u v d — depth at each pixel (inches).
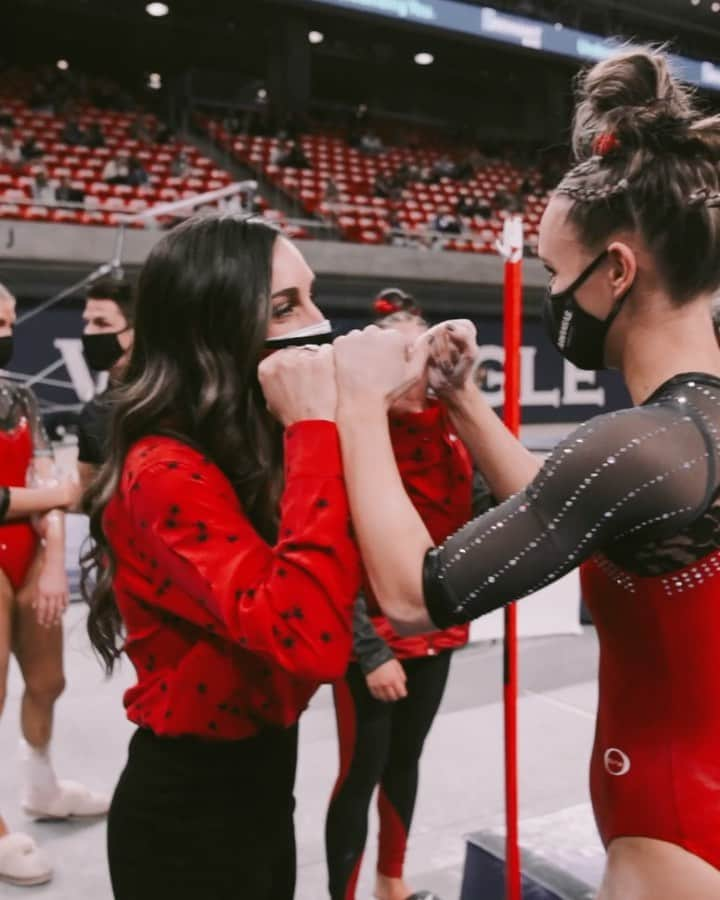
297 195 547.5
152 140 550.9
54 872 93.7
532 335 437.4
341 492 37.1
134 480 39.8
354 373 37.2
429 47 676.1
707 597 34.4
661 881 35.8
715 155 35.1
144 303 43.2
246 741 44.9
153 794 44.8
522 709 142.6
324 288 430.0
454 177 631.2
